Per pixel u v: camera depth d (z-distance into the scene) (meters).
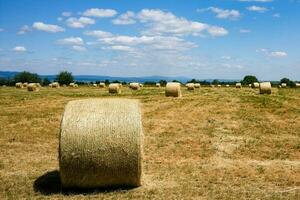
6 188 11.63
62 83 132.62
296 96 49.38
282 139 19.70
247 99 42.72
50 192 11.32
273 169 14.12
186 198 10.88
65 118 11.31
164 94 51.28
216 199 10.84
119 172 11.38
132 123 11.36
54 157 15.77
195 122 25.27
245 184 12.27
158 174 13.29
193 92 59.81
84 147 11.10
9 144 18.08
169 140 19.31
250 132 21.62
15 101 40.34
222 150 17.16
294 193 11.41
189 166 14.45
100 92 57.69
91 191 11.45
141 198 10.85
